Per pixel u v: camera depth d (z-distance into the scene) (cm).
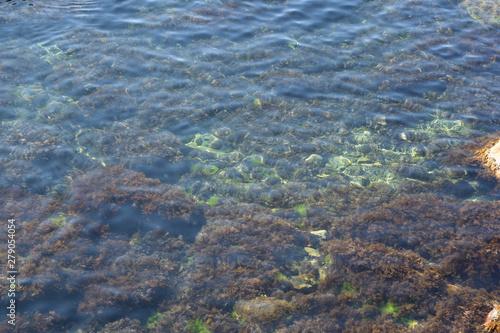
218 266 498
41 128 588
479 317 472
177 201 535
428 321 473
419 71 647
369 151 576
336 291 487
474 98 617
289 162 568
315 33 703
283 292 487
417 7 744
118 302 480
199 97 623
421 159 568
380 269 495
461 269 493
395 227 518
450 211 525
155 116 604
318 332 470
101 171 554
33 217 519
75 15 738
